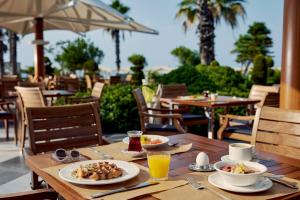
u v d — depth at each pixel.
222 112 5.56
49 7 7.49
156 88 6.47
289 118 2.11
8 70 23.83
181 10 13.98
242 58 25.88
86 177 1.38
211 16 11.17
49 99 7.06
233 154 1.63
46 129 2.19
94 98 5.29
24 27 10.35
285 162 1.70
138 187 1.32
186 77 7.61
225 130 3.92
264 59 13.35
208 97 5.08
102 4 7.34
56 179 1.43
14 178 3.46
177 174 1.49
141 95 4.22
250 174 1.27
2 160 4.11
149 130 4.06
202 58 11.06
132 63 17.22
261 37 24.92
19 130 4.88
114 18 7.97
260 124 2.25
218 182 1.35
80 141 2.30
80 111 2.34
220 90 7.44
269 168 1.60
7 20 8.45
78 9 8.09
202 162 1.58
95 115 2.39
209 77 7.59
